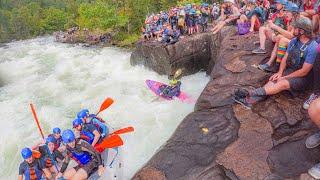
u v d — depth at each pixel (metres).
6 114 11.62
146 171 4.75
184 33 14.42
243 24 9.86
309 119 5.01
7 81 16.31
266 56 7.42
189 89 11.74
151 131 8.55
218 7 17.09
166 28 14.27
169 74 13.24
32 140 9.46
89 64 18.08
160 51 13.30
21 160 8.60
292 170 4.11
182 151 4.98
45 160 5.69
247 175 4.22
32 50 26.14
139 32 32.69
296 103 5.41
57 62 19.88
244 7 12.62
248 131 5.07
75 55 21.62
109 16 35.34
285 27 8.03
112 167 5.74
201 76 13.39
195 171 4.51
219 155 4.70
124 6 36.47
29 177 5.62
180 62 13.34
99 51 23.20
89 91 13.12
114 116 10.00
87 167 5.27
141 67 15.28
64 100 12.44
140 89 12.30
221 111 5.79
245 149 4.70
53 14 67.12
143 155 7.49
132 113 9.99
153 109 10.04
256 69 6.89
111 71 15.88
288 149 4.51
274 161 4.35
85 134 5.82
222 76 7.07
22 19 66.06
